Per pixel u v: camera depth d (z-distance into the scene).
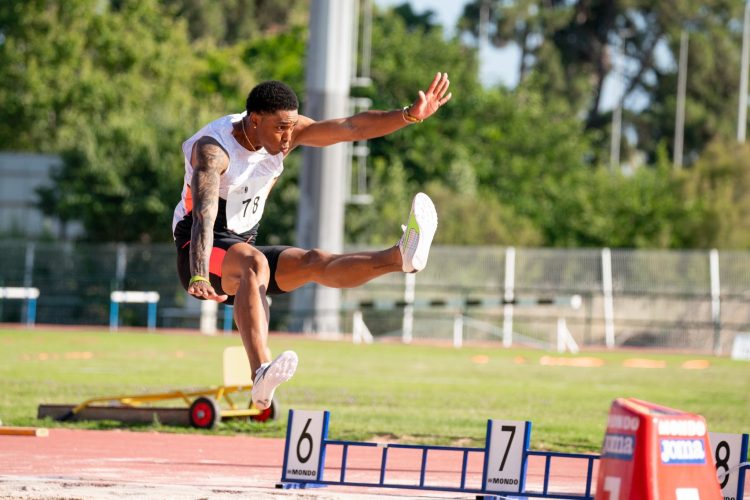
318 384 44.09
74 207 109.00
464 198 118.38
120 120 113.81
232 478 20.17
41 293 96.56
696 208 119.69
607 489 12.09
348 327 92.00
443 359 66.00
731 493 15.73
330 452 25.17
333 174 90.38
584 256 89.12
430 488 17.02
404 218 112.31
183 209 16.14
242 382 30.16
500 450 16.20
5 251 97.00
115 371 48.53
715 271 87.19
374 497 16.94
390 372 53.22
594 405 37.66
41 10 139.12
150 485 18.16
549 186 132.88
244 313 14.77
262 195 16.28
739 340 81.88
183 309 94.56
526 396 40.78
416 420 31.28
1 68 137.50
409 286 91.38
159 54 146.75
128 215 108.62
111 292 95.56
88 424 29.22
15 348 64.50
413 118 16.67
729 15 186.38
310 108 89.06
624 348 88.19
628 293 88.44
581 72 186.00
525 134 148.75
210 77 158.75
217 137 15.62
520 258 90.19
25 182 117.81
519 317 90.06
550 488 20.03
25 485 17.55
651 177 125.81
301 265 15.70
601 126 183.50
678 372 58.62
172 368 51.00
